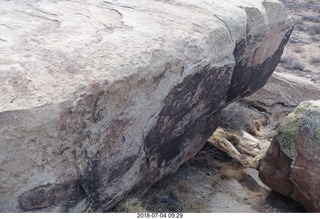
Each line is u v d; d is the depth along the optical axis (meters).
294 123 4.07
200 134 4.25
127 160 3.16
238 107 6.73
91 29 3.31
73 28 3.29
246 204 4.23
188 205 3.98
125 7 3.98
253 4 4.59
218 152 5.09
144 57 3.02
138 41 3.19
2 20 3.30
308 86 7.43
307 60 11.56
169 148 3.70
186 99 3.61
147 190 3.88
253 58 4.84
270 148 4.25
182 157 4.11
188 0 4.38
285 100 7.39
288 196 4.27
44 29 3.23
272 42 5.14
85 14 3.65
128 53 2.98
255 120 6.88
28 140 2.35
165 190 4.08
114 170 3.05
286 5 18.42
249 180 4.66
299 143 3.88
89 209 2.94
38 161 2.45
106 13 3.74
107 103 2.72
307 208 4.05
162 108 3.32
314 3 19.47
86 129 2.64
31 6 3.73
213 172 4.68
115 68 2.79
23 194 2.46
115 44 3.07
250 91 5.43
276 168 4.22
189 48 3.45
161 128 3.43
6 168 2.33
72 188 2.72
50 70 2.62
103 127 2.78
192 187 4.32
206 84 3.82
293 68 10.73
